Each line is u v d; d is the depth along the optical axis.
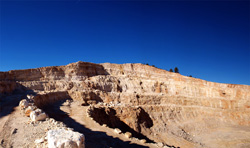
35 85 41.81
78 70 55.91
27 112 19.89
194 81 64.62
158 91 61.06
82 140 11.76
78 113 30.14
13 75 42.25
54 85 46.09
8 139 13.62
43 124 17.20
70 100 40.97
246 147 36.16
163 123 47.34
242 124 52.91
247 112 56.44
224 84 63.69
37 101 29.70
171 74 67.06
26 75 44.56
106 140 18.61
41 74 47.66
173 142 37.56
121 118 42.44
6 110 21.78
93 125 23.80
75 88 48.22
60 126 16.69
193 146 35.66
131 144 19.00
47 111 28.97
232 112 56.69
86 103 42.34
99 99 49.19
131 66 68.94
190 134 44.69
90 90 49.50
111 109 42.62
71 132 12.30
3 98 28.50
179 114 53.25
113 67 67.62
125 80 62.03
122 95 53.62
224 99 59.91
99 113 37.47
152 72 68.00
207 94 61.75
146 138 38.53
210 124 51.16
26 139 13.62
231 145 37.28
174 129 45.31
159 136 40.31
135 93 55.38
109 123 38.28
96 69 63.09
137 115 43.69
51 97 36.78
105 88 55.62
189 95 60.91
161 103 56.06
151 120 47.62
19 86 38.53
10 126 16.36
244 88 62.16
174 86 63.28
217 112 56.44
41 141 12.60
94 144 16.64
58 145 10.65
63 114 28.53
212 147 36.44
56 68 51.84
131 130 40.03
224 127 50.19
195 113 55.47
